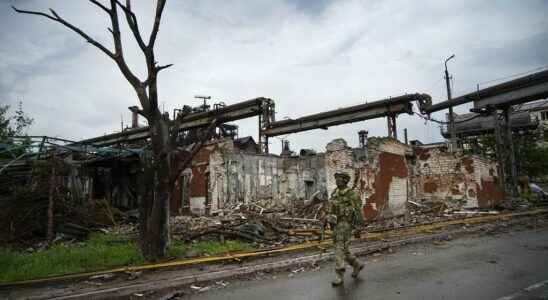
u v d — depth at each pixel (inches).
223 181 800.3
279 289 215.6
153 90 310.7
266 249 346.0
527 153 1310.3
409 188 752.3
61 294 209.8
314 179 908.0
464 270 246.1
